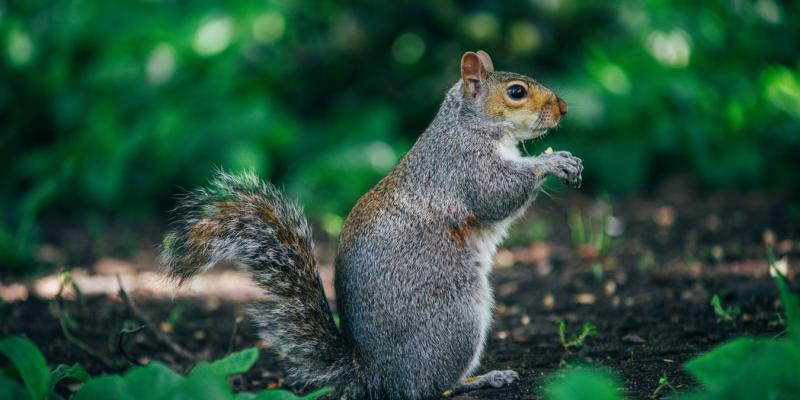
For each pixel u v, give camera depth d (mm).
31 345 5008
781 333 6543
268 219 6234
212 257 6102
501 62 15648
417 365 6176
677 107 14844
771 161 14617
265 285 6180
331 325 6250
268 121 14703
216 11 15719
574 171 6992
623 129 14789
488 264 6871
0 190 15719
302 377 6230
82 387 4766
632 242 11617
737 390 4281
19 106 15984
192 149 14633
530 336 7879
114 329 8680
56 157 15258
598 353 7098
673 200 13984
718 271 9586
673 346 7121
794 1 16375
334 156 14242
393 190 6590
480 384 6473
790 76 14914
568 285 9680
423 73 15898
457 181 6793
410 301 6180
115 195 14875
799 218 12047
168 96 15344
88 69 15844
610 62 15125
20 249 11641
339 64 15938
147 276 11250
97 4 16078
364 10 15867
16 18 16281
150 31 15625
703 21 15484
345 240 6488
